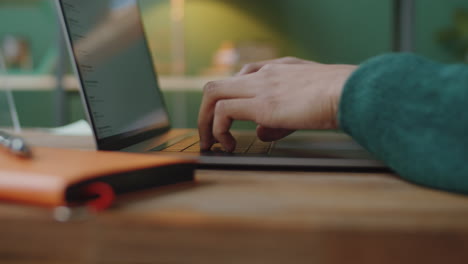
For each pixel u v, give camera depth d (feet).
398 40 4.73
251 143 1.93
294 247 0.68
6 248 0.70
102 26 1.79
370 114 1.07
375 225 0.67
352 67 1.40
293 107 1.33
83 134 2.57
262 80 1.46
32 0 8.55
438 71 1.04
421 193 0.93
